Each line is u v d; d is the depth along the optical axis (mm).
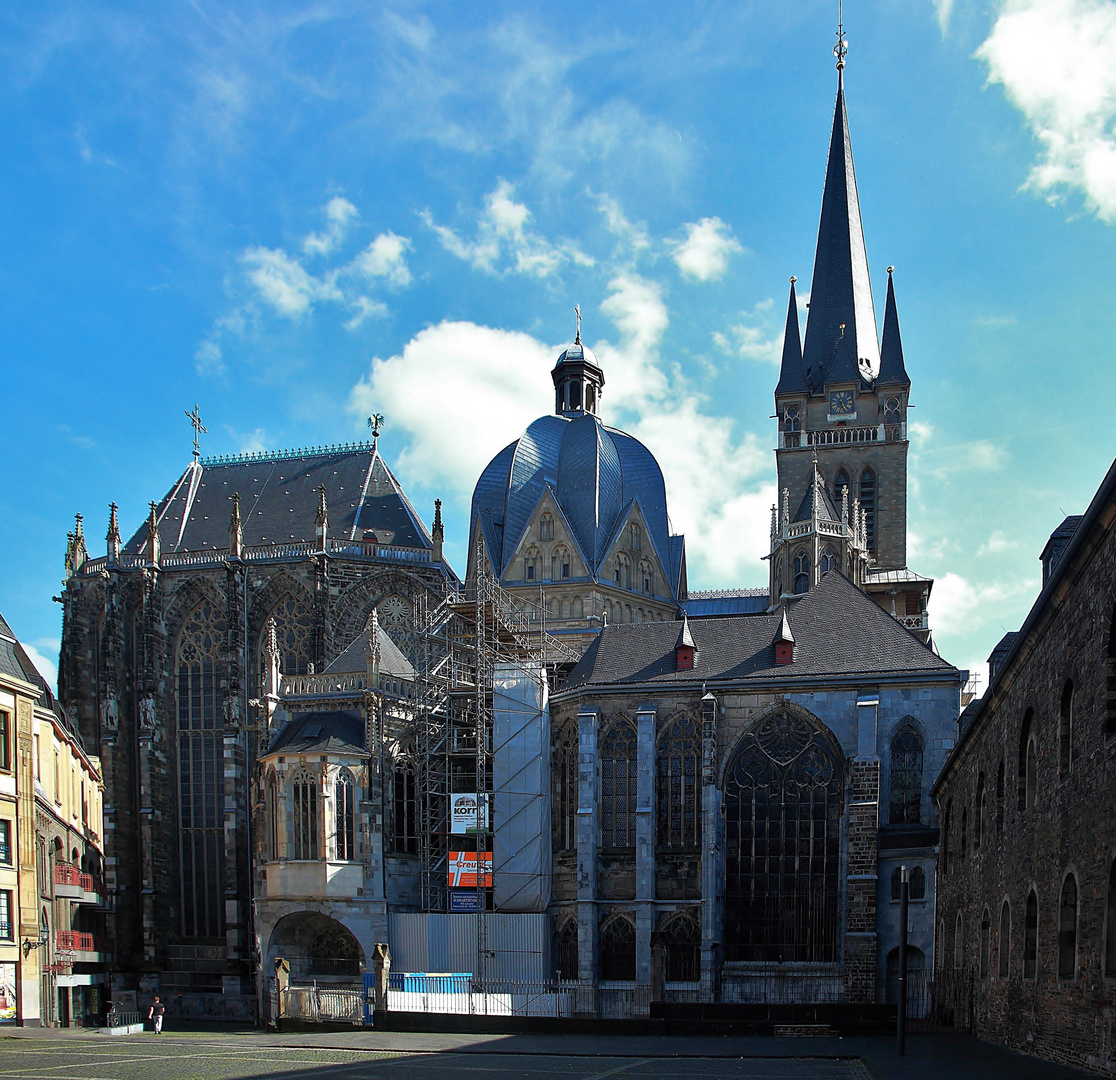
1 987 72938
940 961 61500
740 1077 40625
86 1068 45656
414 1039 58375
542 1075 41906
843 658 76188
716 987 71312
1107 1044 28688
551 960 78188
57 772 87562
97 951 97312
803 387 123688
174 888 105438
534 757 80750
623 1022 59688
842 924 70500
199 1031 73438
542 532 107188
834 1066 44719
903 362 122188
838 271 127375
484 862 79812
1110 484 26781
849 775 71125
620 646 82500
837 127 132125
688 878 74562
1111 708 28969
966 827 52469
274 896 78562
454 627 100875
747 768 75125
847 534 108375
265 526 115188
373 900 78625
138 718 106875
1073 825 32094
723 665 78312
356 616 105438
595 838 76312
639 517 109938
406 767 85562
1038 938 36281
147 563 108188
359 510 114062
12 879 74375
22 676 78188
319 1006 66250
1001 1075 31156
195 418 124812
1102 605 29516
